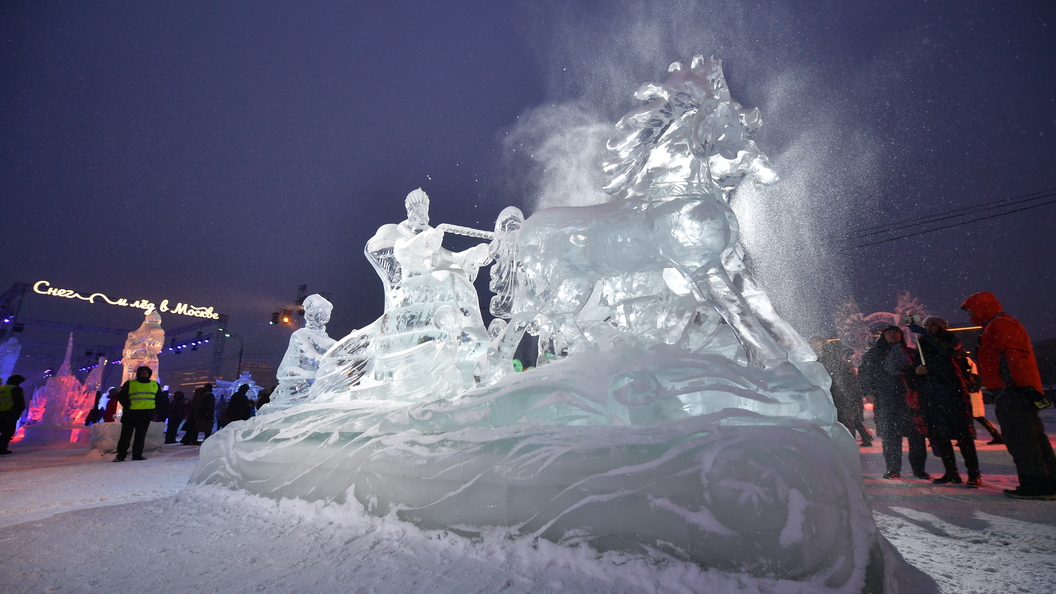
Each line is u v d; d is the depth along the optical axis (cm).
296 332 565
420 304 457
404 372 437
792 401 213
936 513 337
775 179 312
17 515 379
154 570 222
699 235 267
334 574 211
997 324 411
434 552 232
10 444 1361
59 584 206
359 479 304
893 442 520
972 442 453
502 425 266
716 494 183
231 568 223
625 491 202
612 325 319
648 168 313
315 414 395
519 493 229
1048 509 345
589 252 301
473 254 484
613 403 240
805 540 168
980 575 215
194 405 1288
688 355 237
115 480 575
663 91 330
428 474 264
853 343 1728
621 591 178
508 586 189
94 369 1736
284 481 357
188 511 351
